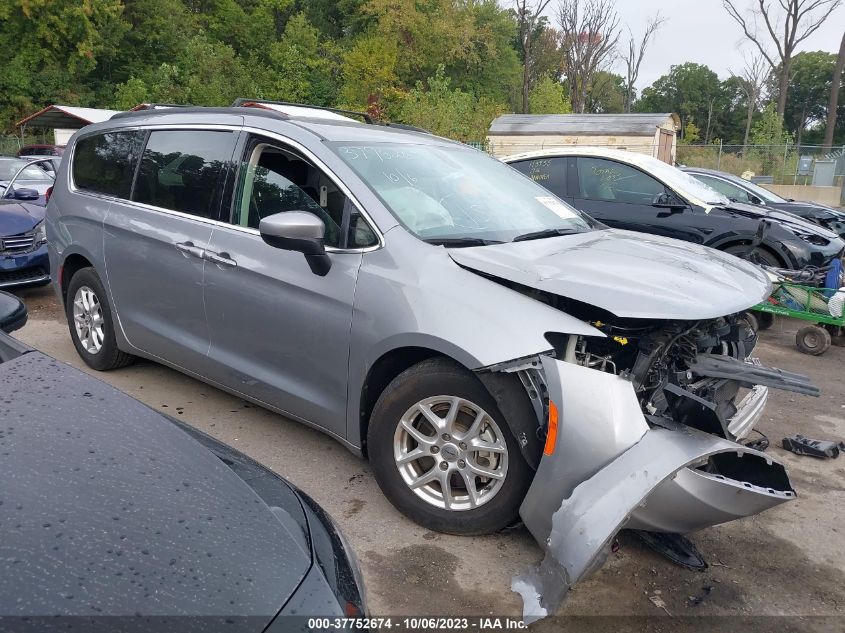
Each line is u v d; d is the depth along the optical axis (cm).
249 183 366
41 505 147
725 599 274
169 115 428
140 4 4144
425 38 4625
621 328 283
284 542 153
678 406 264
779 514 344
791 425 466
